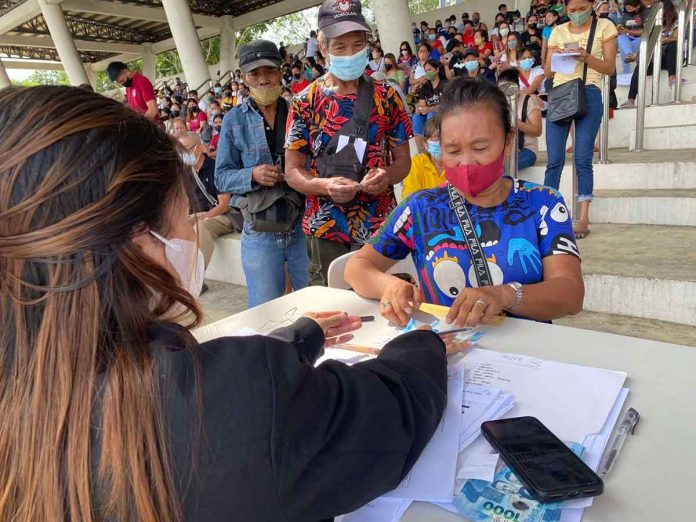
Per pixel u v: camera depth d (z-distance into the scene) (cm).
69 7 1495
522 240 140
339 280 177
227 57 1816
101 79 2652
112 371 49
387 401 60
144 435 49
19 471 49
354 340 123
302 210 249
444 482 72
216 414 50
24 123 49
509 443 76
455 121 133
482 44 852
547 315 128
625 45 553
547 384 94
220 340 56
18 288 48
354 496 56
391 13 617
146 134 54
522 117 392
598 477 68
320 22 198
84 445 48
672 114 440
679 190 340
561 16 702
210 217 402
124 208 49
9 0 1617
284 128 246
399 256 164
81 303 49
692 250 276
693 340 229
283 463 50
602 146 377
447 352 109
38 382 48
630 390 91
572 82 297
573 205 337
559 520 64
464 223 145
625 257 278
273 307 150
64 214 48
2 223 48
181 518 50
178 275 63
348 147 209
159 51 2167
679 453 74
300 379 54
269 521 51
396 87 218
